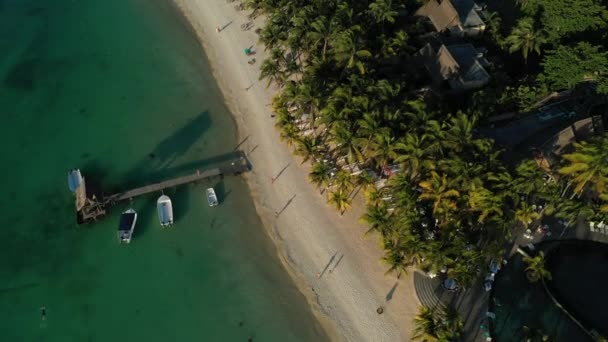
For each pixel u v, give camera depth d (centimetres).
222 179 7731
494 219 6188
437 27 9450
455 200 6297
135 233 7044
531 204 6981
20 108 8675
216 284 6631
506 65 8981
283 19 9006
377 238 6925
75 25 10362
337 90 7131
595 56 7694
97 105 8781
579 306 6088
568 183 6794
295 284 6631
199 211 7338
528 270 6406
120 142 8212
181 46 10000
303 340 6153
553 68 7925
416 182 6788
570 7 8719
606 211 6525
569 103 7912
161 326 6231
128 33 10244
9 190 7500
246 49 9738
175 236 7062
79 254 6838
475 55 8606
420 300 6253
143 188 7438
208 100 8962
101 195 7219
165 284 6606
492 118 7844
